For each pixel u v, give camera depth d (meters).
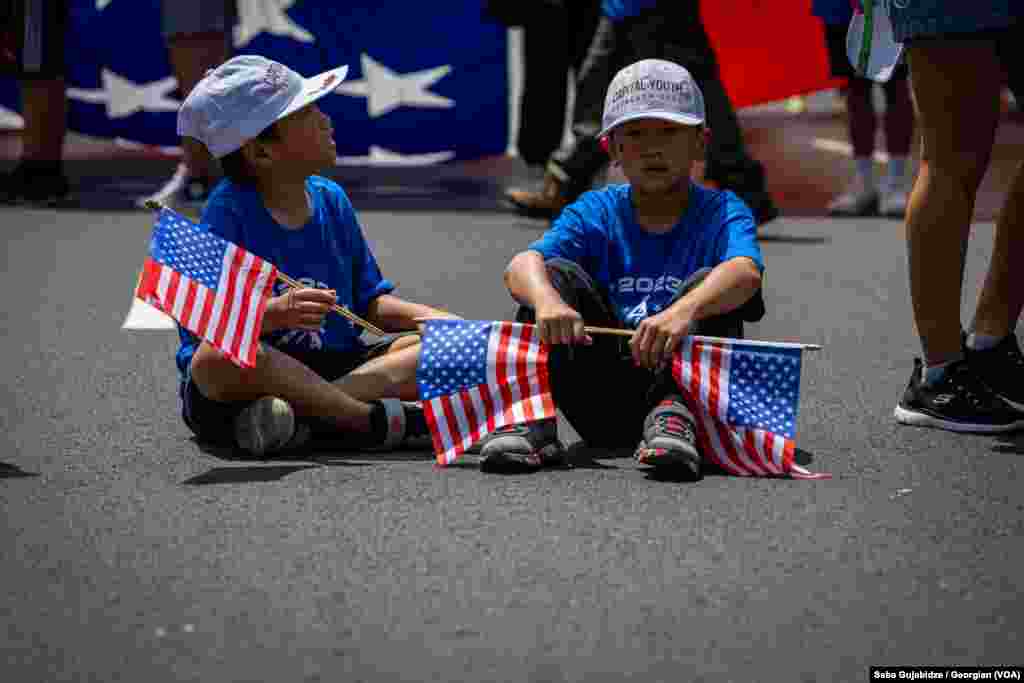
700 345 8.41
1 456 8.79
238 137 8.76
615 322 8.91
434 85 25.12
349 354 9.32
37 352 12.02
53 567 6.79
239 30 24.67
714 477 8.32
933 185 9.38
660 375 8.56
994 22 8.98
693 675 5.67
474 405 8.63
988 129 9.38
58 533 7.27
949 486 8.16
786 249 17.88
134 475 8.34
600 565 6.80
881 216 21.38
